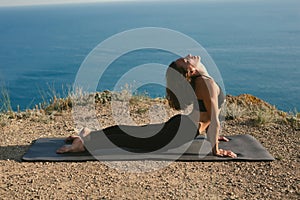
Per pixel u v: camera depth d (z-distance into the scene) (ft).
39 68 324.60
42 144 17.19
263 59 325.42
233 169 14.60
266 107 23.43
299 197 12.38
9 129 19.88
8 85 242.37
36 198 12.42
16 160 15.62
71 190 12.95
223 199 12.27
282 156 15.88
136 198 12.36
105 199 12.30
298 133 18.78
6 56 441.27
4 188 13.10
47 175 14.12
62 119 21.70
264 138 18.24
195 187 13.12
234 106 22.06
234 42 492.95
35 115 22.35
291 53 363.97
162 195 12.55
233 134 18.88
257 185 13.26
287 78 231.71
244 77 237.45
